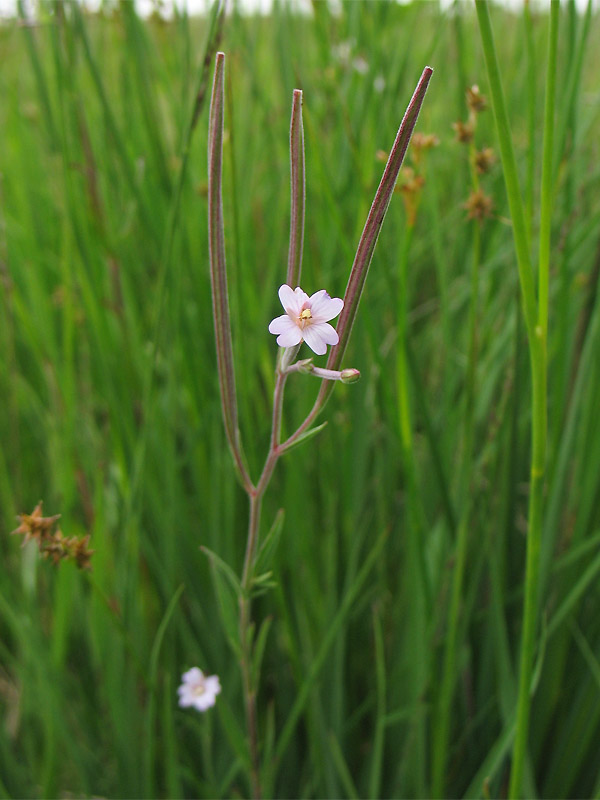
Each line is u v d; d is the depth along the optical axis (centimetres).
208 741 23
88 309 26
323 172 21
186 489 31
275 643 26
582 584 21
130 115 30
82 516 30
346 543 27
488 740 25
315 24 30
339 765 22
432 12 39
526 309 15
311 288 25
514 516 24
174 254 25
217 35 20
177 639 28
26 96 41
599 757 24
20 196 35
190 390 28
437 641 23
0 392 32
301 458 26
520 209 14
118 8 28
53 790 23
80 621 27
